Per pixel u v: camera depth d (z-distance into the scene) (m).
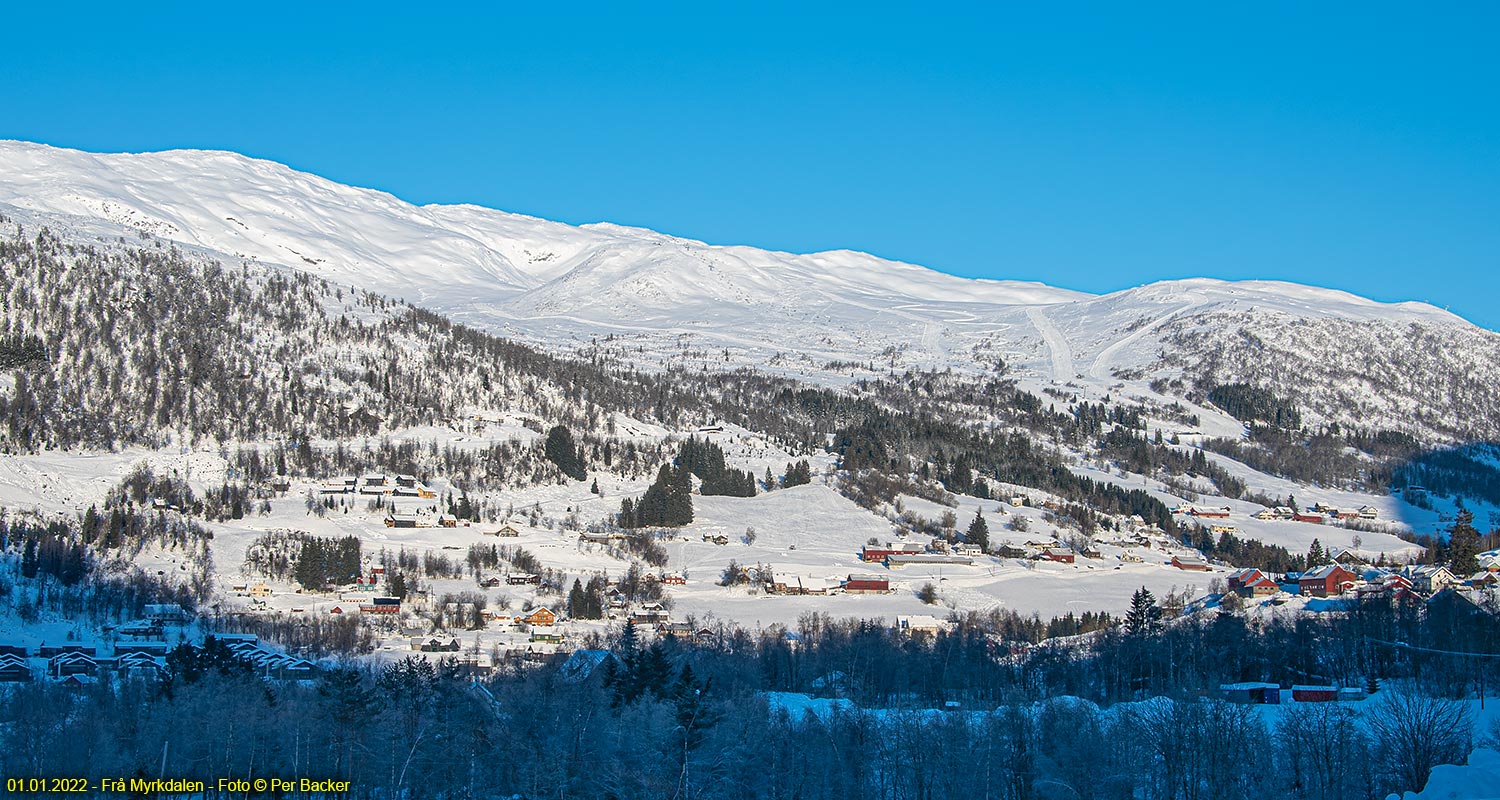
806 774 170.62
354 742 170.88
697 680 189.25
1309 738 162.38
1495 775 139.50
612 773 163.88
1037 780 166.62
